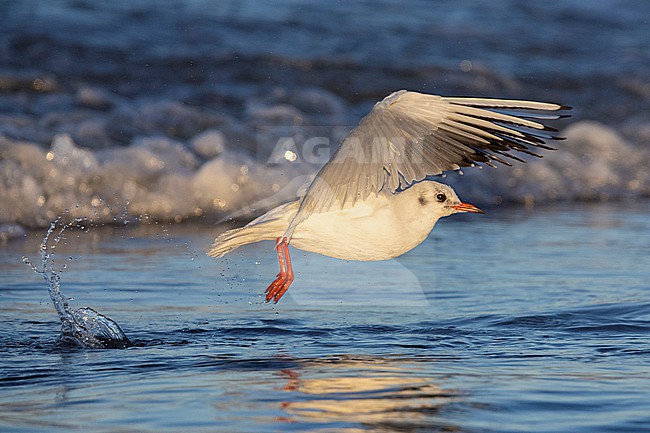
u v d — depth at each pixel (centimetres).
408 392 785
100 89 2170
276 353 921
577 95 2572
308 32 2708
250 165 1816
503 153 784
